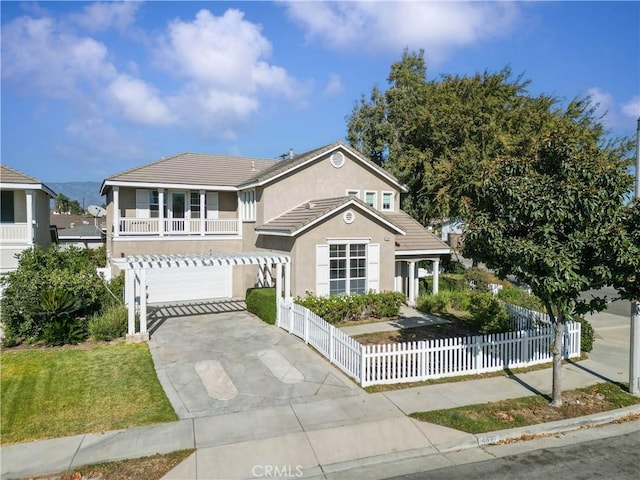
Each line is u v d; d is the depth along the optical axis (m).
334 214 17.78
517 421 8.79
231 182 23.98
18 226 20.14
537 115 25.33
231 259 16.30
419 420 8.77
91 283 15.78
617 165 9.28
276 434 8.16
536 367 12.26
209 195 24.62
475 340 11.66
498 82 27.80
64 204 93.94
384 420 8.76
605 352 13.88
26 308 13.83
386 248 19.05
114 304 16.16
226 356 12.80
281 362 12.30
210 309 20.11
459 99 27.47
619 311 21.05
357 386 10.56
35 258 16.83
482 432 8.29
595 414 9.16
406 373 11.14
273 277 19.94
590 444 8.09
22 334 13.95
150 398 9.73
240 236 23.77
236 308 20.38
